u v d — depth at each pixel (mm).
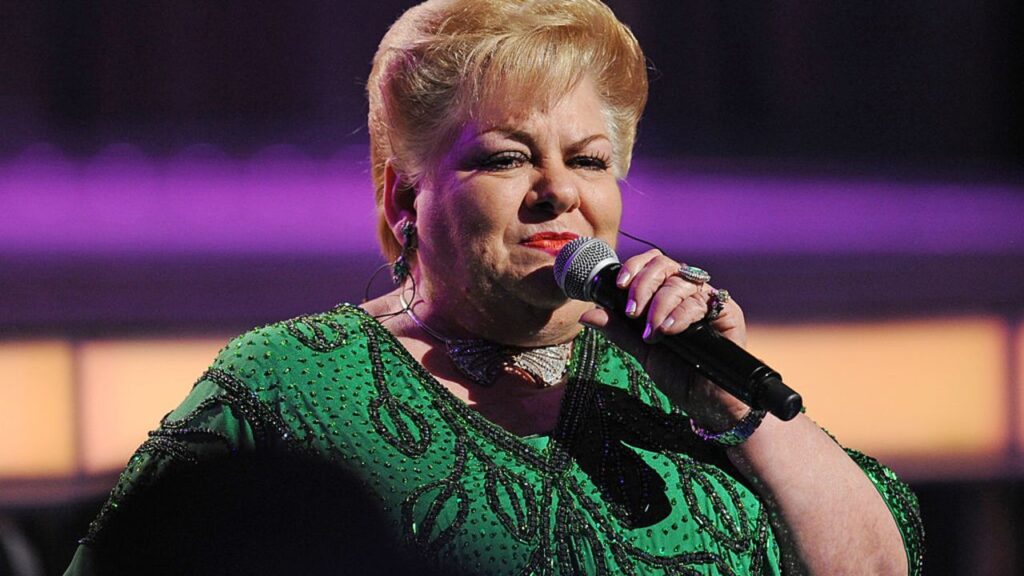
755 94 17562
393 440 6363
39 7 15844
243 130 16250
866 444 15148
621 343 6355
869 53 17734
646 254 6270
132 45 16094
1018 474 14898
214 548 4754
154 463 6297
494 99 6477
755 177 16938
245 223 14883
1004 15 18031
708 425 6383
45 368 13711
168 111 16188
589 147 6602
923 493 14883
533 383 6824
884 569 6688
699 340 6035
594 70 6637
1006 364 15422
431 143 6695
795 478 6527
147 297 14195
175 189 15094
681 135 17391
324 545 4762
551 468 6422
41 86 15898
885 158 17672
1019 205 16672
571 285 6363
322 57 16406
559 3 6664
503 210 6469
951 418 15164
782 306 15508
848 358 15391
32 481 13281
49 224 14398
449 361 6809
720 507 6531
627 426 6680
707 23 17469
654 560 6320
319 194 15359
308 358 6574
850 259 15812
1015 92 17875
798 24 17578
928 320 15484
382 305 7117
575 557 6242
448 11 6672
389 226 7160
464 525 6184
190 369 14164
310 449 6336
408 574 4801
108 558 5504
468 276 6605
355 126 16328
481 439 6449
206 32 16219
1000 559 14633
